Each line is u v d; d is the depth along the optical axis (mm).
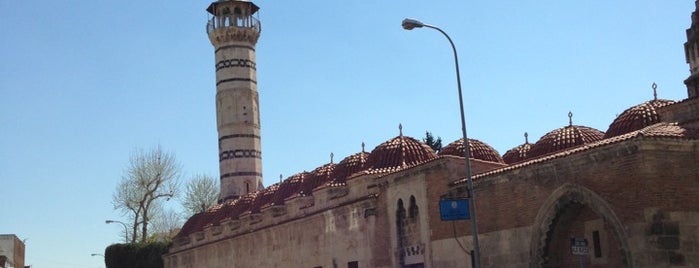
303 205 58438
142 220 106438
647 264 32250
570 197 36219
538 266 37688
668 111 40844
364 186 50594
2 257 121500
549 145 50344
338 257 52531
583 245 31469
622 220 33562
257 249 65188
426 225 45094
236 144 90125
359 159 58719
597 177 34938
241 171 89562
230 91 91500
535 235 37969
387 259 48312
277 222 61344
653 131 34625
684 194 33219
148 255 94562
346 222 52031
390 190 48531
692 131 35094
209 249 76500
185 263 83688
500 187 40562
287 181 69250
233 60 92188
